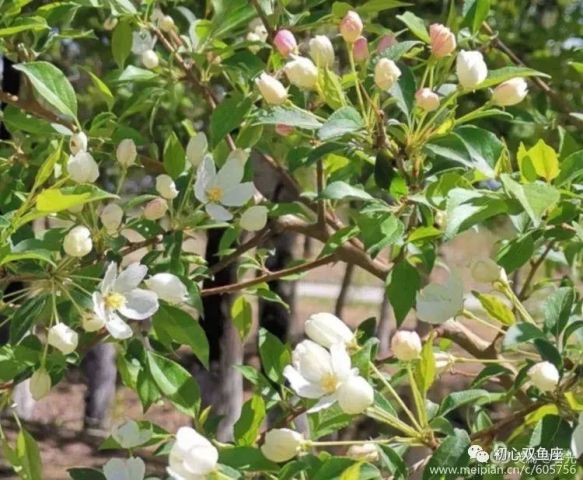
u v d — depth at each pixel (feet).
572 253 6.02
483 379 5.21
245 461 5.09
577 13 8.45
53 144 5.73
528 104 6.84
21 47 5.93
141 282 5.45
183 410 5.41
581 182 5.30
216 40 5.87
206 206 5.44
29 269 5.32
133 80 5.93
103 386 15.88
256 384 5.57
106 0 5.88
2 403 5.40
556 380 5.00
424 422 5.06
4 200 5.72
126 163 5.58
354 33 5.37
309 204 6.07
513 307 5.46
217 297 9.80
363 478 5.01
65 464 13.70
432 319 5.29
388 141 5.29
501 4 8.21
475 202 5.03
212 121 5.47
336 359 5.03
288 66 5.31
